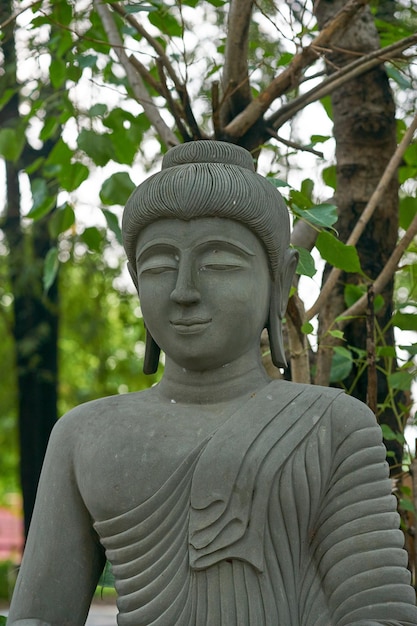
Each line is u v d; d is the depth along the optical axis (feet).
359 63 15.42
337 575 9.40
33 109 19.53
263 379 10.39
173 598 9.34
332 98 17.49
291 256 10.64
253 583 9.29
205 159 10.43
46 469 10.31
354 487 9.58
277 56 19.17
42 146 30.96
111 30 17.58
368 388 14.10
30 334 35.45
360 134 16.99
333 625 9.36
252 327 10.17
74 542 10.11
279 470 9.46
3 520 66.28
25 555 10.25
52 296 35.22
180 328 9.95
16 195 33.81
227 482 9.40
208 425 9.84
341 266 13.94
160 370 42.16
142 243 10.24
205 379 10.20
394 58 15.78
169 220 10.06
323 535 9.55
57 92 19.84
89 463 9.89
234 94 15.94
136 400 10.37
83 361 47.65
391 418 16.17
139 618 9.38
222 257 9.97
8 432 53.16
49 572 10.05
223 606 9.23
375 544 9.41
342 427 9.70
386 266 14.58
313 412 9.75
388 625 9.16
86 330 38.70
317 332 16.57
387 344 16.48
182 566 9.39
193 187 9.92
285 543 9.43
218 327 9.94
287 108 15.92
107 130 20.33
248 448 9.51
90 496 9.82
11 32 20.76
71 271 39.47
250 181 10.11
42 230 32.48
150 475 9.61
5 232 33.99
